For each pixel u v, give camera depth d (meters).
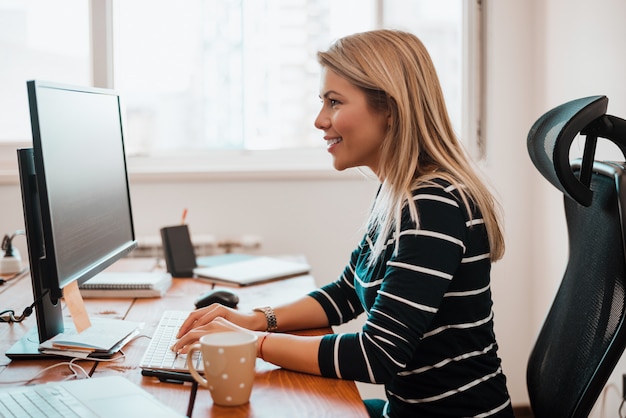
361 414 0.96
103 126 1.46
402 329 1.09
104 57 2.52
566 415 1.13
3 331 1.39
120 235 1.54
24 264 2.22
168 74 2.69
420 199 1.16
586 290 1.19
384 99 1.26
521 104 2.66
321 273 2.67
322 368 1.11
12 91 2.58
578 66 2.31
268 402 1.01
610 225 1.14
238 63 2.72
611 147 2.08
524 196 2.69
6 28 2.55
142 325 1.45
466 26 2.65
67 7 2.57
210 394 1.02
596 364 1.09
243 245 2.55
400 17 2.71
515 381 2.75
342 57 1.28
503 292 2.72
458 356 1.20
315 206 2.65
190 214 2.61
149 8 2.65
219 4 2.69
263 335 1.18
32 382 1.09
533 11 2.63
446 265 1.12
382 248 1.22
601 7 2.15
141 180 2.56
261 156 2.73
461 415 1.19
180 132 2.72
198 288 1.88
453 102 2.76
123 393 0.98
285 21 2.71
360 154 1.31
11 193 2.51
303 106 2.74
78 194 1.26
